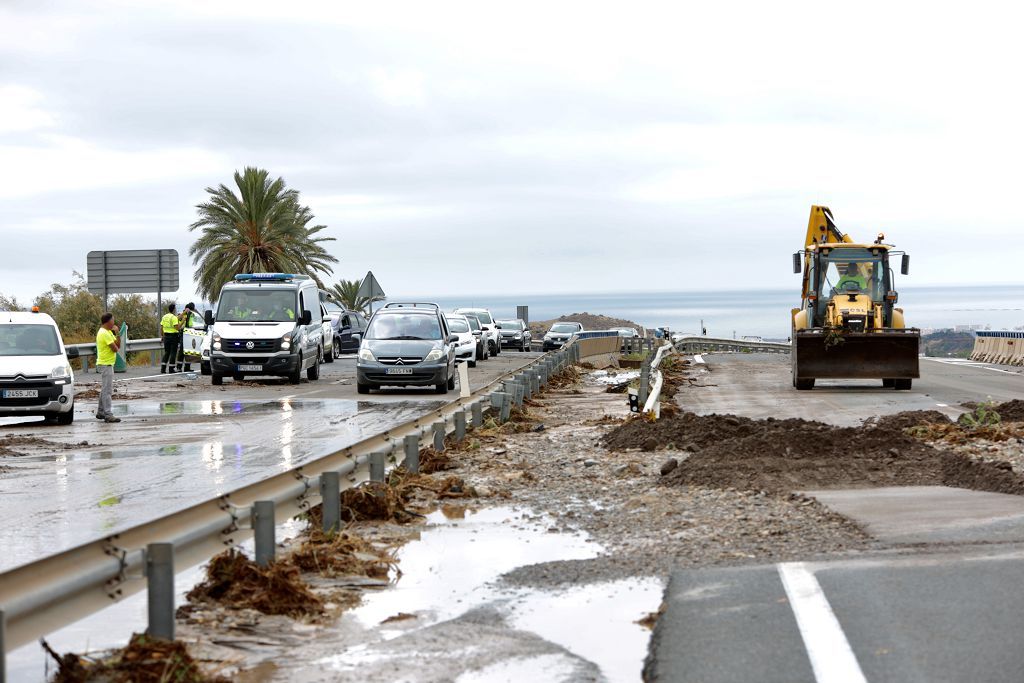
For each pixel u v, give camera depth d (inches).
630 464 546.9
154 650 234.4
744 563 328.2
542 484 508.7
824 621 258.1
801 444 537.6
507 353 2330.2
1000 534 353.4
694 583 302.8
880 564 315.0
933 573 301.3
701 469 495.5
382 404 1011.3
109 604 230.2
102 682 225.9
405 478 491.2
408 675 236.2
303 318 1294.3
